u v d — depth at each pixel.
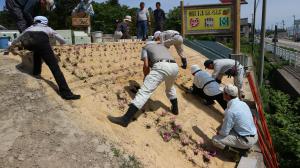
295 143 10.27
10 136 4.87
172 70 6.88
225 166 6.79
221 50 17.42
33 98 5.75
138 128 6.57
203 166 6.51
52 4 8.34
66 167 4.64
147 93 6.53
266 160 7.88
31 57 7.15
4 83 5.96
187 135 7.20
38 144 4.85
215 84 9.03
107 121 6.15
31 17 7.86
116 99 7.18
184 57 10.80
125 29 16.84
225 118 7.03
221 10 16.08
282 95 16.44
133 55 9.95
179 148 6.71
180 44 10.41
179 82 9.88
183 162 6.36
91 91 6.92
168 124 7.22
